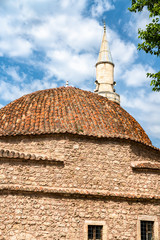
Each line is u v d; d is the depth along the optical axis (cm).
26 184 1620
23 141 1833
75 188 1716
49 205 1608
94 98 2288
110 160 1839
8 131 1850
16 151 1786
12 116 2019
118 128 2022
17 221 1542
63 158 1753
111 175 1814
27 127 1886
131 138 1903
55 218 1598
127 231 1702
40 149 1806
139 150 2003
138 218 1744
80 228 1622
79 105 2108
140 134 2195
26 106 2114
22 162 1647
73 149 1789
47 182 1669
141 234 1747
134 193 1806
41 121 1930
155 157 2159
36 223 1565
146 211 1777
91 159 1806
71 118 1950
